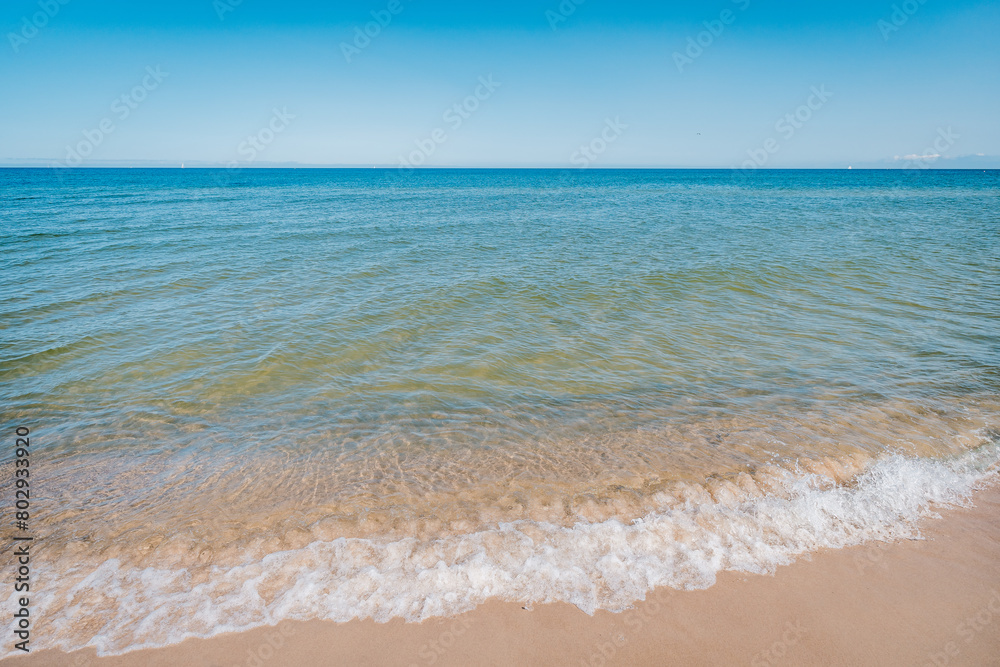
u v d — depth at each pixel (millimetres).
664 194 58250
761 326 11062
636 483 5559
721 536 4754
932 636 3779
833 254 18516
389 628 3805
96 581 4180
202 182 88625
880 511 5133
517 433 6750
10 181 83125
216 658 3535
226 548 4562
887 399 7629
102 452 6270
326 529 4801
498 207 40156
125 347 9586
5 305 11844
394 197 52125
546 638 3740
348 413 7316
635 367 8977
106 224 25891
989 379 8258
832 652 3662
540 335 10500
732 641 3736
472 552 4504
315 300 12617
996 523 4969
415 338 10266
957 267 16453
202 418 7156
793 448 6277
